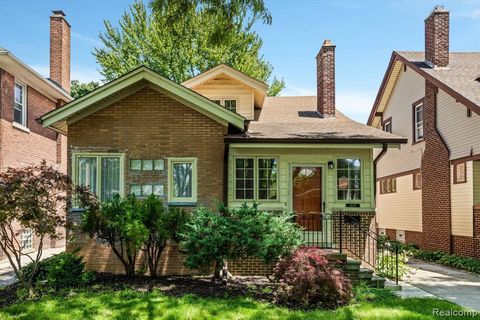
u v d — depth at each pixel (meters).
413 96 19.16
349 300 7.80
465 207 14.73
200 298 7.74
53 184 8.28
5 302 7.69
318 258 8.16
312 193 11.36
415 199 18.92
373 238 10.55
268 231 8.56
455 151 15.40
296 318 6.71
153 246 9.81
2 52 13.56
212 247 8.30
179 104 11.08
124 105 11.06
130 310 7.00
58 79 19.66
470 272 12.66
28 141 16.42
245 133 11.26
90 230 9.17
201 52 26.17
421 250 17.33
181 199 10.93
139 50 27.14
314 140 10.67
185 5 11.16
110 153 10.95
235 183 11.23
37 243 17.02
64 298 7.73
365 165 11.23
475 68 17.06
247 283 9.30
